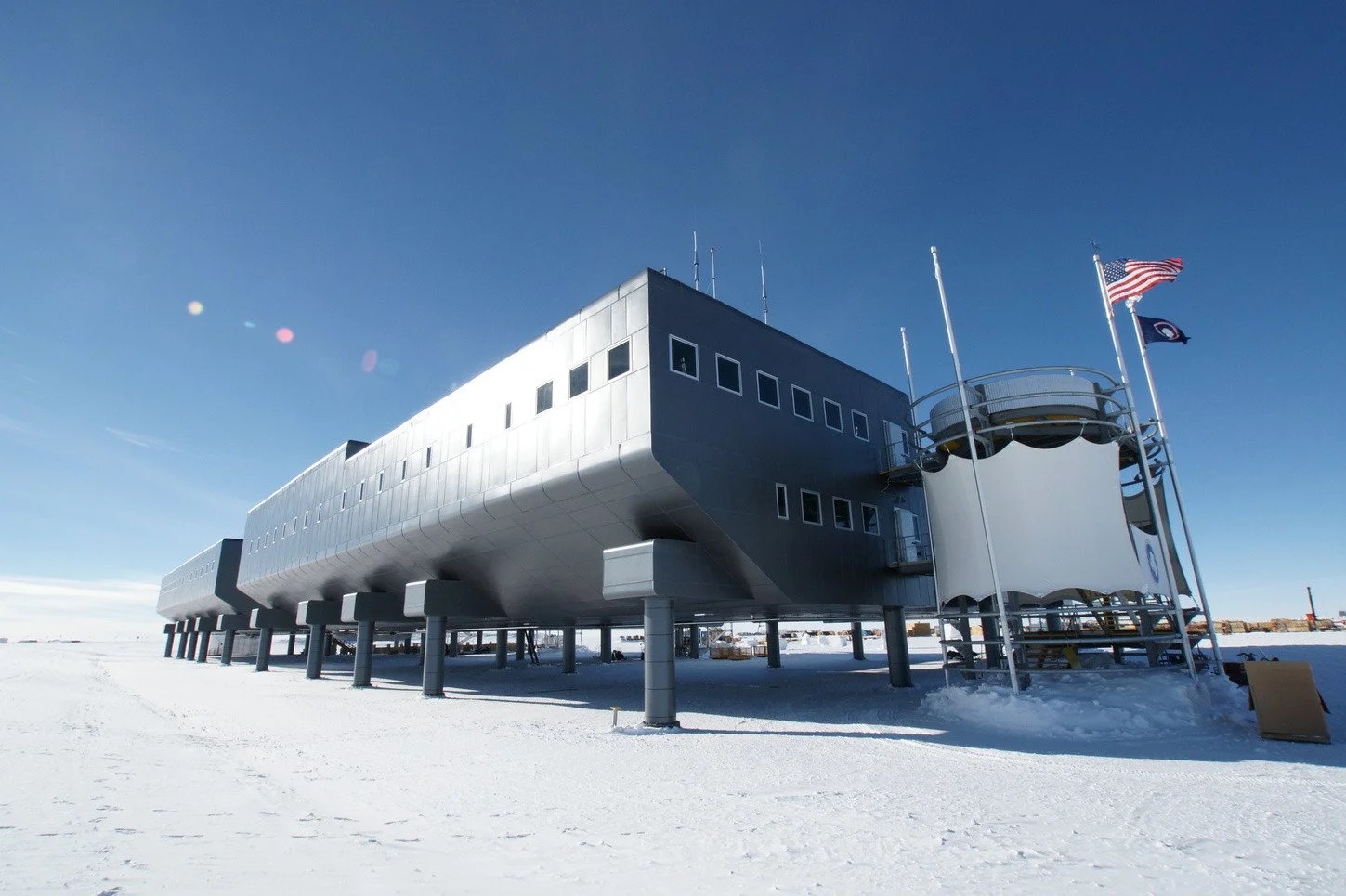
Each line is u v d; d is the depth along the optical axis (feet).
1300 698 47.06
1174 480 70.23
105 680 134.51
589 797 35.68
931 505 74.02
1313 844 25.67
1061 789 35.50
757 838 27.66
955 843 26.53
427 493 98.12
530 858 24.91
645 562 67.41
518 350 83.76
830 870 23.56
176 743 55.62
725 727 62.85
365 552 115.55
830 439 87.66
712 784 38.58
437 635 102.99
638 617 125.29
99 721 69.56
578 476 69.51
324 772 43.37
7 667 169.68
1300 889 21.45
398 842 26.91
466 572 100.73
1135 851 25.25
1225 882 22.08
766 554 72.74
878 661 160.15
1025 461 65.41
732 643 225.15
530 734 60.59
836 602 82.69
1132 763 41.86
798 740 54.08
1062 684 62.75
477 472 87.04
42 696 93.61
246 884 20.49
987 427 70.64
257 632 268.00
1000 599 63.67
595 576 85.25
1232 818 29.40
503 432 83.56
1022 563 63.77
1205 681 60.80
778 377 81.15
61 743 52.65
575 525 76.48
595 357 71.72
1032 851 25.50
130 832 26.84
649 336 65.82
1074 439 67.26
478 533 88.17
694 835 28.17
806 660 172.86
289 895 19.65
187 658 270.87
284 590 168.96
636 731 60.90
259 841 26.22
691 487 65.57
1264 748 44.93
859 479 91.76
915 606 99.40
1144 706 55.67
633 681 127.24
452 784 39.32
